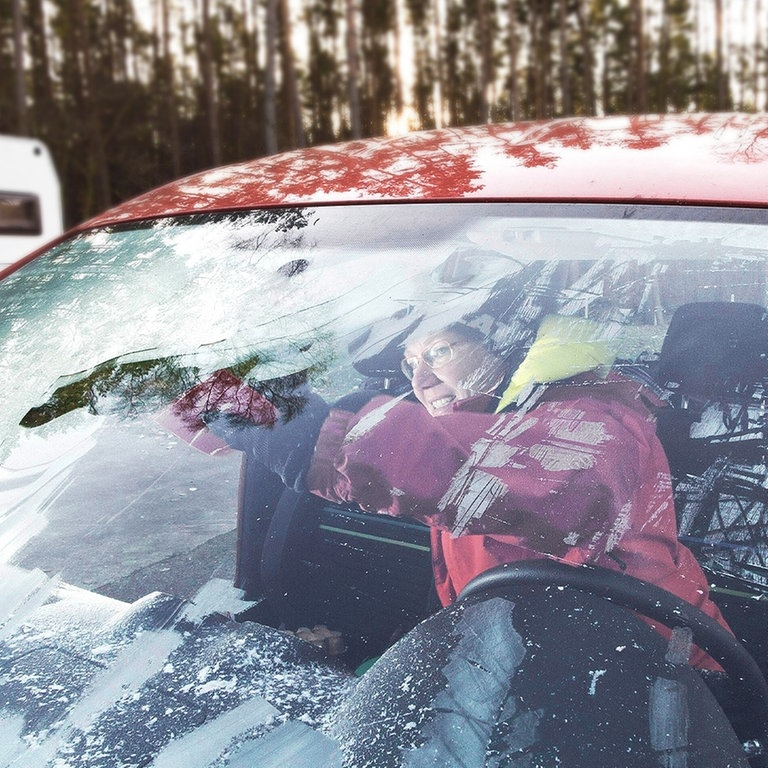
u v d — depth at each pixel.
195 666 0.85
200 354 1.22
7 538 1.02
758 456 0.95
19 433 1.18
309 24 48.91
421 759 0.75
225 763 0.76
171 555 0.97
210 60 39.59
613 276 1.14
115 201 33.66
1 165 7.31
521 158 1.41
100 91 35.47
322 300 1.24
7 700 0.83
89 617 0.91
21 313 1.42
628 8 59.03
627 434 0.98
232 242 1.42
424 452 1.01
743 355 1.02
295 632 0.89
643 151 1.36
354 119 36.22
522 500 0.94
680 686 0.80
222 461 1.07
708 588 0.87
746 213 1.17
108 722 0.80
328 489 1.00
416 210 1.34
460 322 1.14
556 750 0.75
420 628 0.87
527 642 0.83
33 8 38.06
